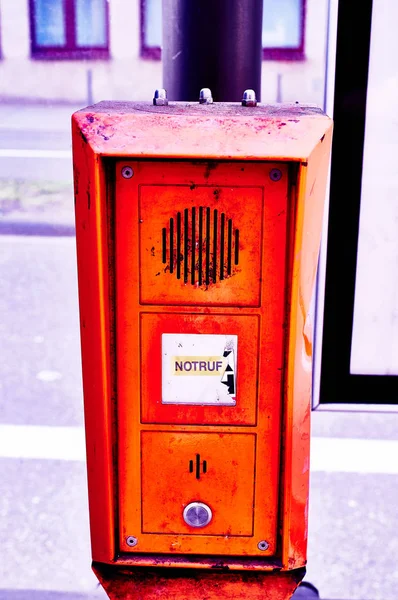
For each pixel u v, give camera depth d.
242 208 1.51
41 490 3.48
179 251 1.53
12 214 8.38
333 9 2.36
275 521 1.66
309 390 1.63
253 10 1.87
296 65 14.10
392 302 2.61
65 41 15.59
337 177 2.51
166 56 1.93
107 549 1.65
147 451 1.64
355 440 3.95
